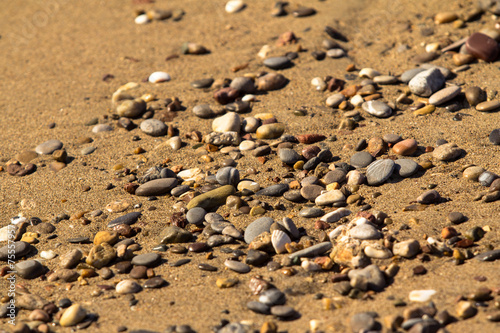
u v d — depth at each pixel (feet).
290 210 22.25
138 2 46.62
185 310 17.08
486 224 19.38
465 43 32.09
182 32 40.86
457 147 24.14
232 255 19.71
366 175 23.30
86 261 19.93
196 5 44.83
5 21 46.73
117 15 45.14
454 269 17.40
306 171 24.48
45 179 26.02
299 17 40.45
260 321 16.21
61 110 32.32
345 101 29.27
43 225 22.57
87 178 25.85
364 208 21.45
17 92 34.94
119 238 21.57
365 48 35.27
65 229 22.36
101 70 36.70
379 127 27.09
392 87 30.27
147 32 41.55
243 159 25.99
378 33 36.81
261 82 31.78
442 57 32.32
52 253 20.84
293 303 16.89
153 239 21.34
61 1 49.16
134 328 16.38
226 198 23.02
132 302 17.70
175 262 19.66
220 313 16.76
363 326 14.97
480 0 36.68
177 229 21.02
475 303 15.49
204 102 31.35
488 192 21.34
